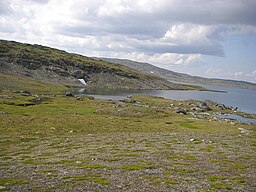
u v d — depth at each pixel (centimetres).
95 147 5078
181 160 3962
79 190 2530
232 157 4184
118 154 4384
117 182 2812
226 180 2941
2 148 5078
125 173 3206
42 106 11862
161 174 3175
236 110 18138
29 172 3294
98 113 11094
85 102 14900
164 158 4094
